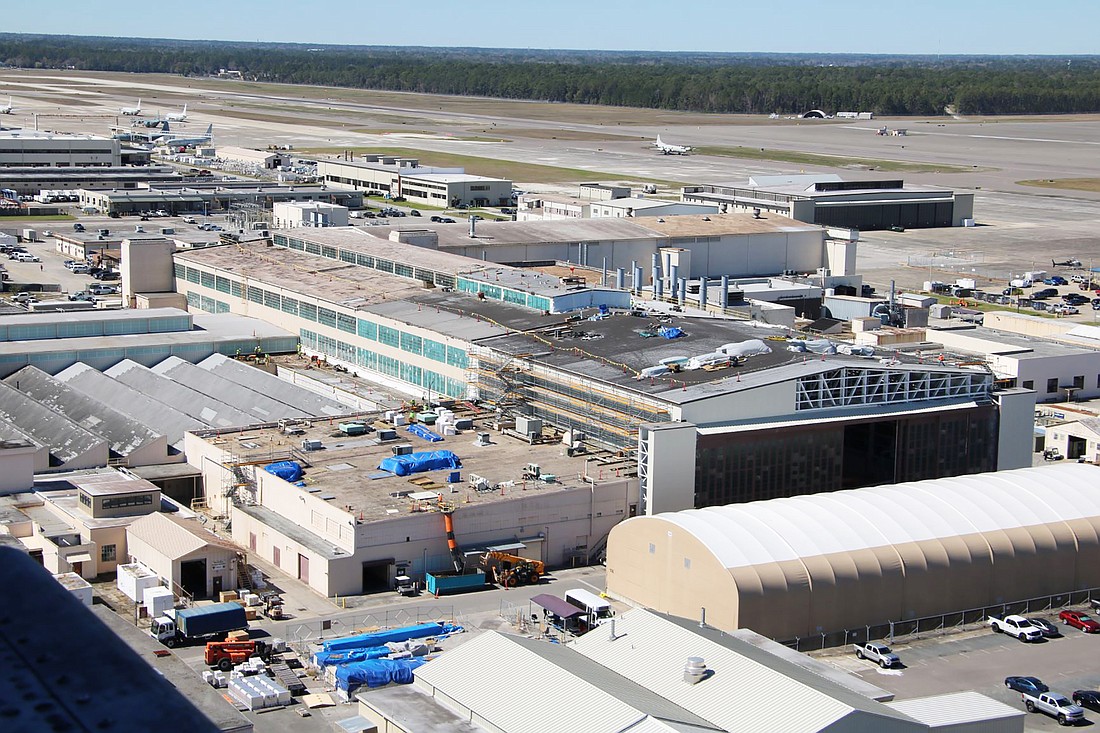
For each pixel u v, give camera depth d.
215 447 94.06
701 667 54.47
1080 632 74.19
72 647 12.84
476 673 54.06
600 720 48.97
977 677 66.81
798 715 50.62
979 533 76.81
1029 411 98.25
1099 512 81.50
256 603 74.88
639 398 90.88
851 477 97.19
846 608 71.31
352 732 52.19
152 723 11.66
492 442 96.12
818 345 105.00
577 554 85.31
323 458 91.44
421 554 79.62
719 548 70.75
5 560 14.69
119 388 115.44
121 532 81.44
